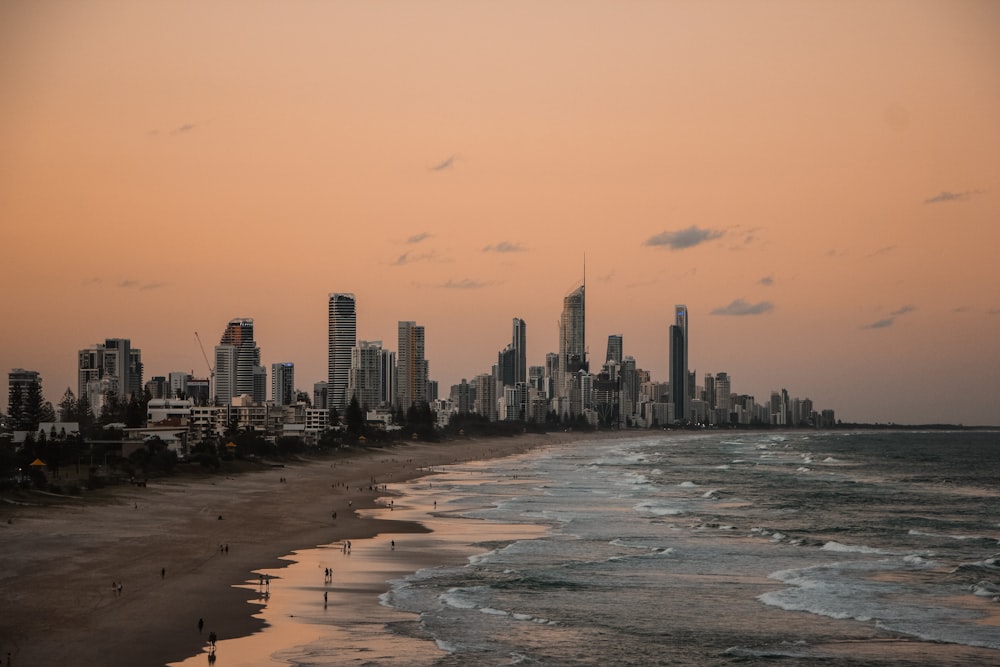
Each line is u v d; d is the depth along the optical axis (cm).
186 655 5656
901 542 10681
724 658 5966
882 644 6278
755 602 7375
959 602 7425
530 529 11281
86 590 7025
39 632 5938
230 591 7306
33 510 10988
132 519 10875
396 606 7038
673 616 6912
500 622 6650
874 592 7769
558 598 7425
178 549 8988
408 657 5788
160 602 6819
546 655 5925
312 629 6334
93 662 5428
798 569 8712
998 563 9112
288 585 7650
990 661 5941
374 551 9469
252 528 10750
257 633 6188
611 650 6072
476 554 9381
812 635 6475
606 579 8175
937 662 5919
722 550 9781
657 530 11300
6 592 6875
